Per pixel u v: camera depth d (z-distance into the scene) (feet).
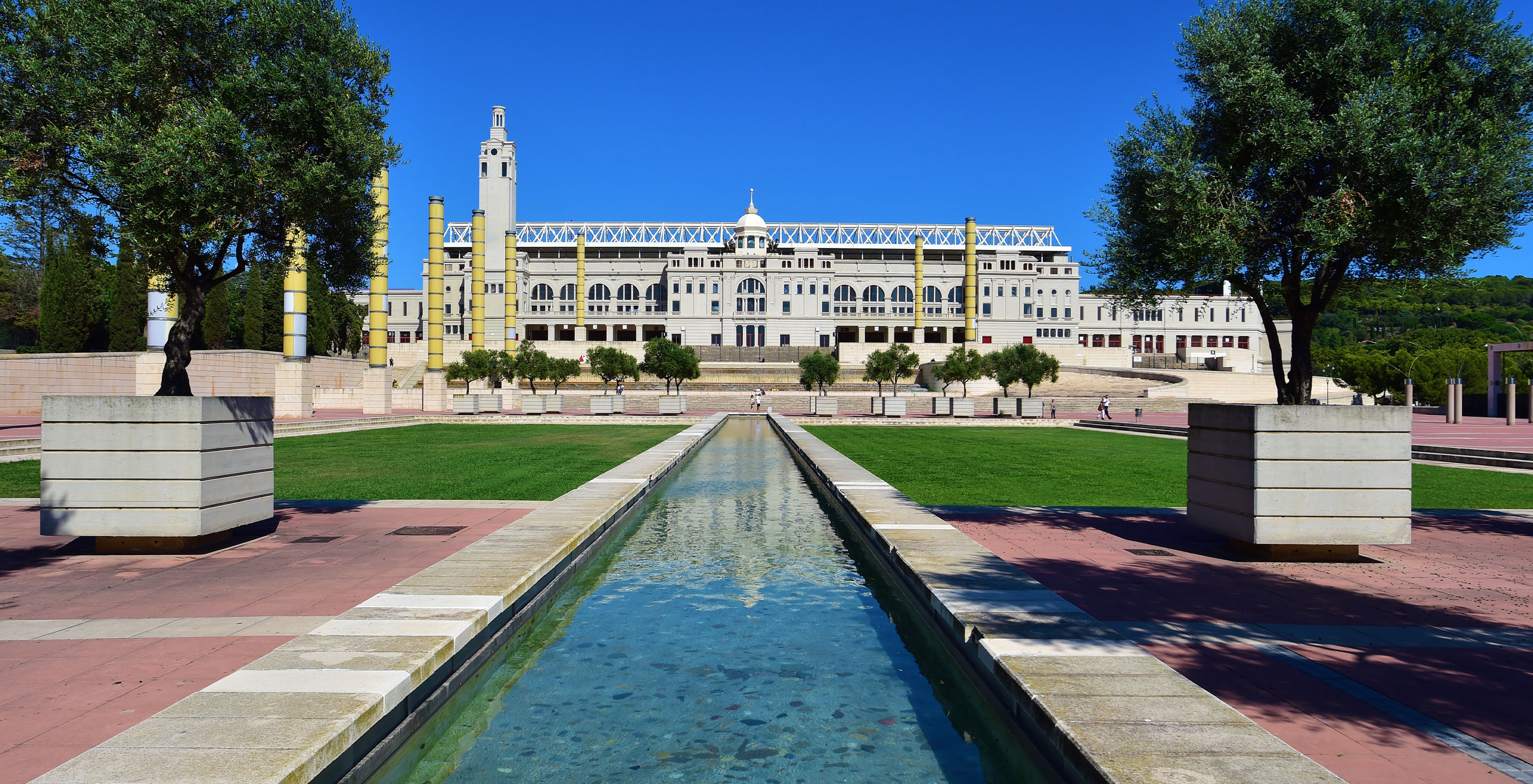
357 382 207.82
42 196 33.55
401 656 17.79
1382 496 30.78
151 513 30.40
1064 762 14.21
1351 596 25.80
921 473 62.39
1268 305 38.11
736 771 15.20
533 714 17.93
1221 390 250.16
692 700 18.63
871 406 202.08
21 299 168.04
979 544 31.60
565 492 48.52
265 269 38.73
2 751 14.12
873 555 34.55
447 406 190.70
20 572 27.89
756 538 38.47
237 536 34.40
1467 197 29.09
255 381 156.46
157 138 31.42
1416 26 32.81
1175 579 27.91
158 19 32.76
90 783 12.22
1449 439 105.40
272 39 34.91
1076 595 25.63
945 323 398.21
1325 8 32.19
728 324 386.52
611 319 396.37
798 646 22.50
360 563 29.27
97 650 19.66
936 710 18.35
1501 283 554.05
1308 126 31.30
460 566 26.45
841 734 16.92
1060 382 276.82
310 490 49.29
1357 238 31.65
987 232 452.76
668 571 31.63
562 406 177.47
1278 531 30.73
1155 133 34.99
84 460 30.42
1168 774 12.68
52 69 31.76
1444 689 17.75
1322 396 239.91
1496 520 41.45
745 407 219.00
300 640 18.85
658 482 57.41
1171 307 414.82
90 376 130.62
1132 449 88.84
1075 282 408.87
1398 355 252.21
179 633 21.04
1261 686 17.83
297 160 34.88
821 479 57.93
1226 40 33.71
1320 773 12.81
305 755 13.07
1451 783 13.41
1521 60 30.48
